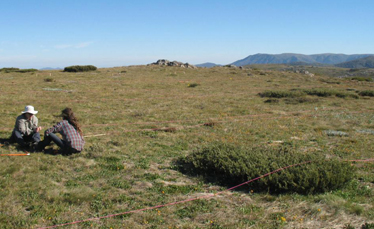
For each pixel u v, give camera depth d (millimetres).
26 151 8148
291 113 16359
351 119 14992
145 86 28938
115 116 14156
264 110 17203
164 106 17781
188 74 44344
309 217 5195
